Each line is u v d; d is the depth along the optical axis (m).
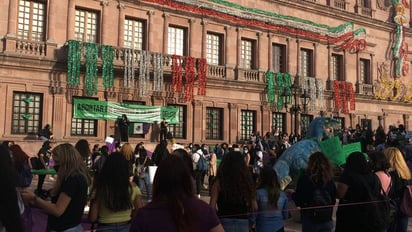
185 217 3.58
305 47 38.00
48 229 5.67
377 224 6.75
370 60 42.81
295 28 36.97
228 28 33.34
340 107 39.50
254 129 34.53
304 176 7.40
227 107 32.97
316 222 7.11
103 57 26.52
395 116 44.78
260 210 6.90
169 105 30.11
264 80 34.91
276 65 36.62
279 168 13.21
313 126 16.36
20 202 4.42
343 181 7.02
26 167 8.80
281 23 36.03
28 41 24.91
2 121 23.94
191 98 30.56
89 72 26.16
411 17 46.34
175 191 3.67
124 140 26.03
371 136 22.50
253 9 34.41
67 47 25.78
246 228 6.16
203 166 17.62
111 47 26.88
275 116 35.75
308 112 37.16
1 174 3.69
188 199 3.71
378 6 44.19
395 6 45.19
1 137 23.80
